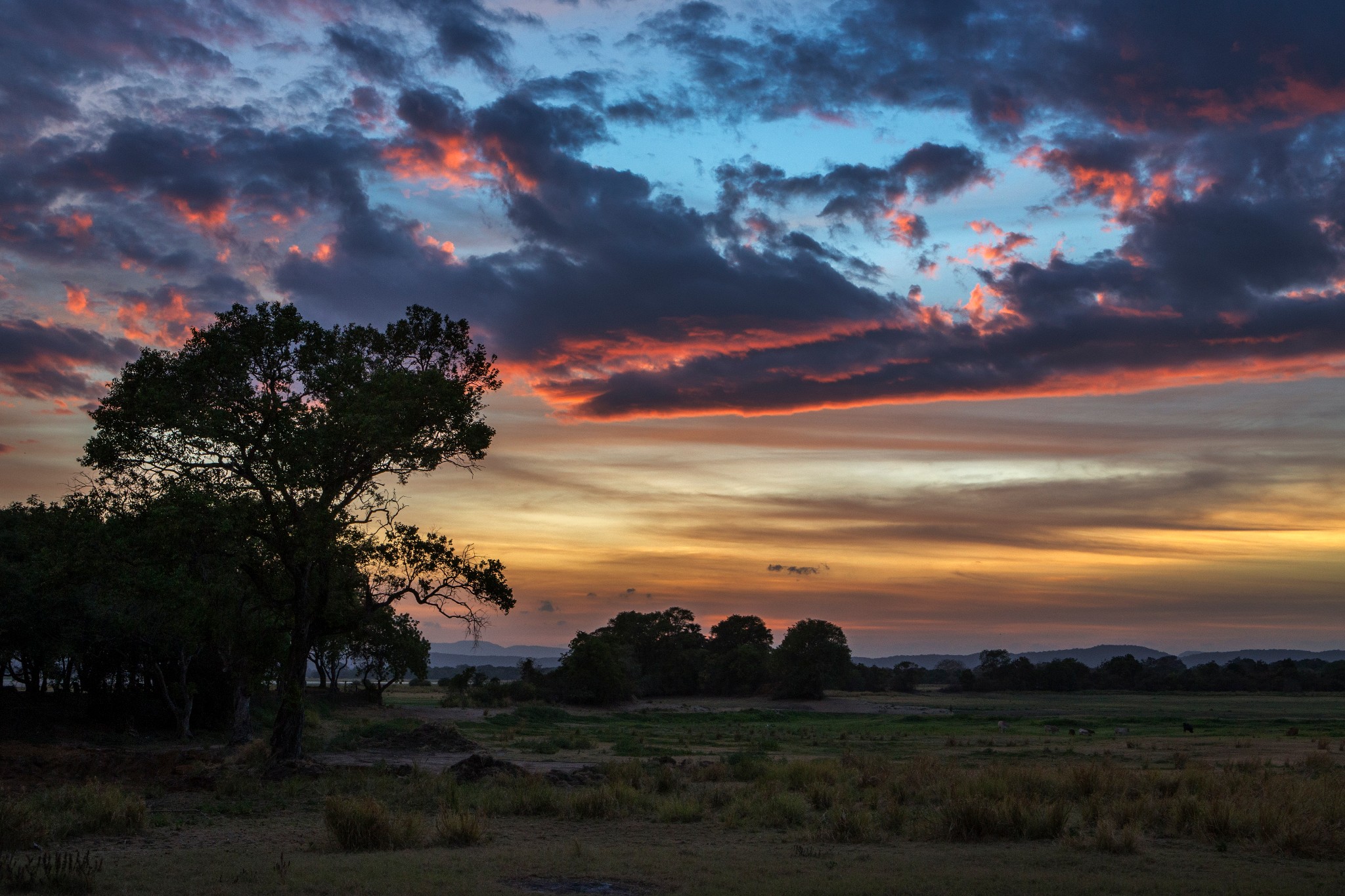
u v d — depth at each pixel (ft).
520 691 399.03
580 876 40.42
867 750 150.92
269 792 78.84
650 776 89.66
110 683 190.70
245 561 99.66
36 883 35.99
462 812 59.62
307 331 99.81
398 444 98.89
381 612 108.27
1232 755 124.88
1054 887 36.86
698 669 545.03
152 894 35.24
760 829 59.06
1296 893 35.70
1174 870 41.73
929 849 49.65
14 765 85.92
